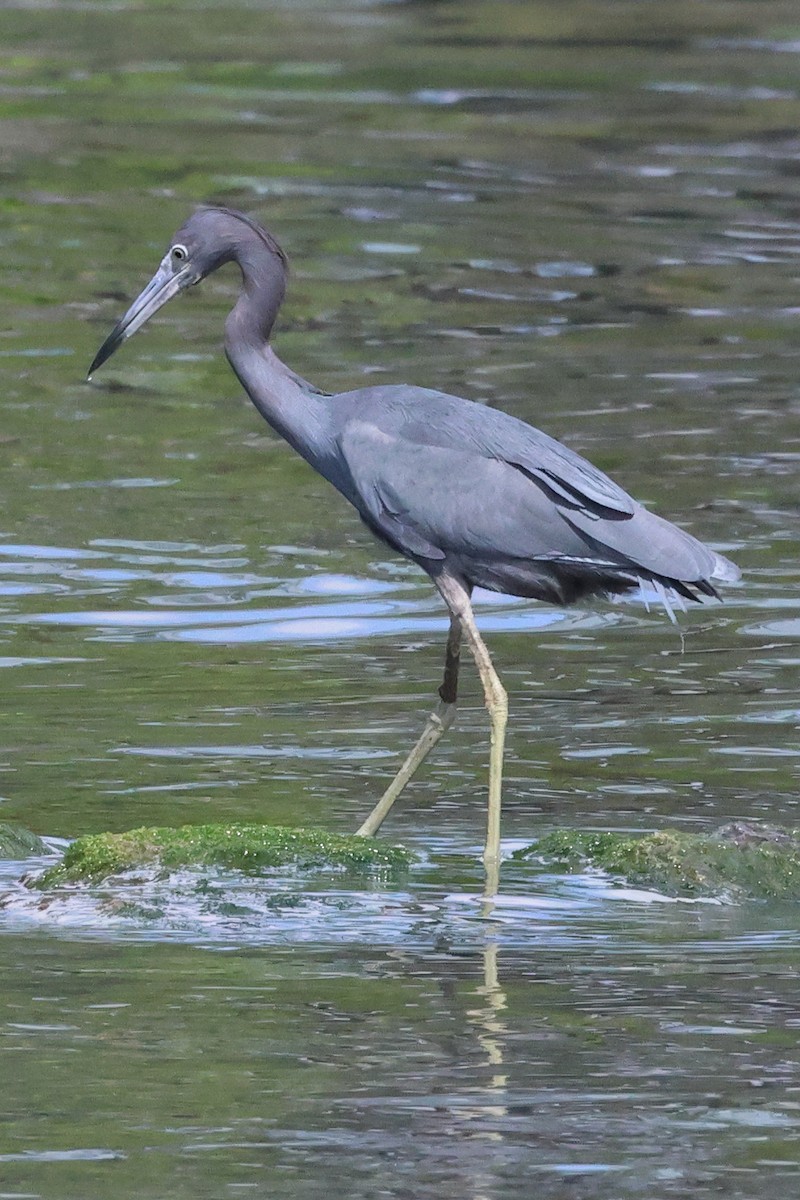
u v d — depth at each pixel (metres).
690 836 11.16
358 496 12.25
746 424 20.20
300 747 13.04
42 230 26.50
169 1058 8.50
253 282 12.64
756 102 33.56
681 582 11.82
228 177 28.86
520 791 12.30
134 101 32.97
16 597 15.99
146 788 12.25
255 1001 9.17
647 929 10.23
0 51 36.16
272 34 38.31
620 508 11.76
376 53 36.84
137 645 15.01
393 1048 8.59
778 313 23.92
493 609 16.02
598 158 30.33
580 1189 7.35
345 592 16.34
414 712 13.74
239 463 19.55
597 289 24.73
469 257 25.84
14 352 22.34
